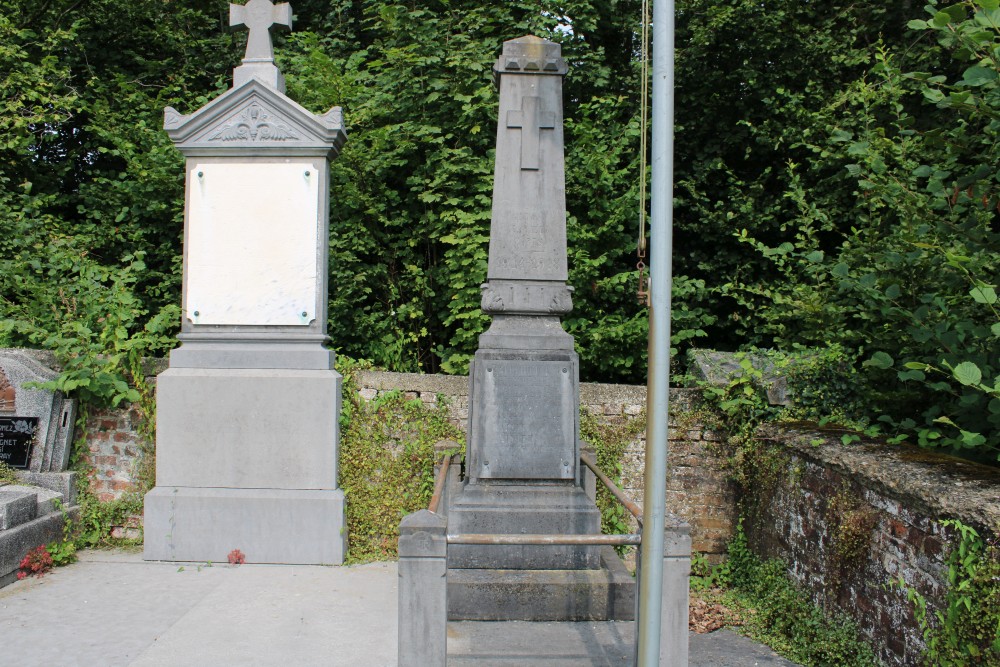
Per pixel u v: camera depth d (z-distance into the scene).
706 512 6.24
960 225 4.48
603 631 4.22
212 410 5.93
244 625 4.56
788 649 4.41
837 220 8.08
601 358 7.83
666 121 2.67
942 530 3.38
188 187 6.06
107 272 7.27
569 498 4.79
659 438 2.75
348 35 10.02
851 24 8.61
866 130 5.98
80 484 6.16
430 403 6.32
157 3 10.73
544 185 5.13
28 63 9.16
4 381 5.97
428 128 8.03
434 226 8.20
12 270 7.27
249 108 6.02
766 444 5.57
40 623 4.51
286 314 6.02
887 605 3.79
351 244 8.19
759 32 8.38
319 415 5.92
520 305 5.05
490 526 4.68
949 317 4.49
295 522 5.84
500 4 9.18
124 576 5.43
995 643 2.93
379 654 4.19
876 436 4.81
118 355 6.05
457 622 4.34
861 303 5.64
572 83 9.14
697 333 7.77
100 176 9.48
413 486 6.18
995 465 4.19
